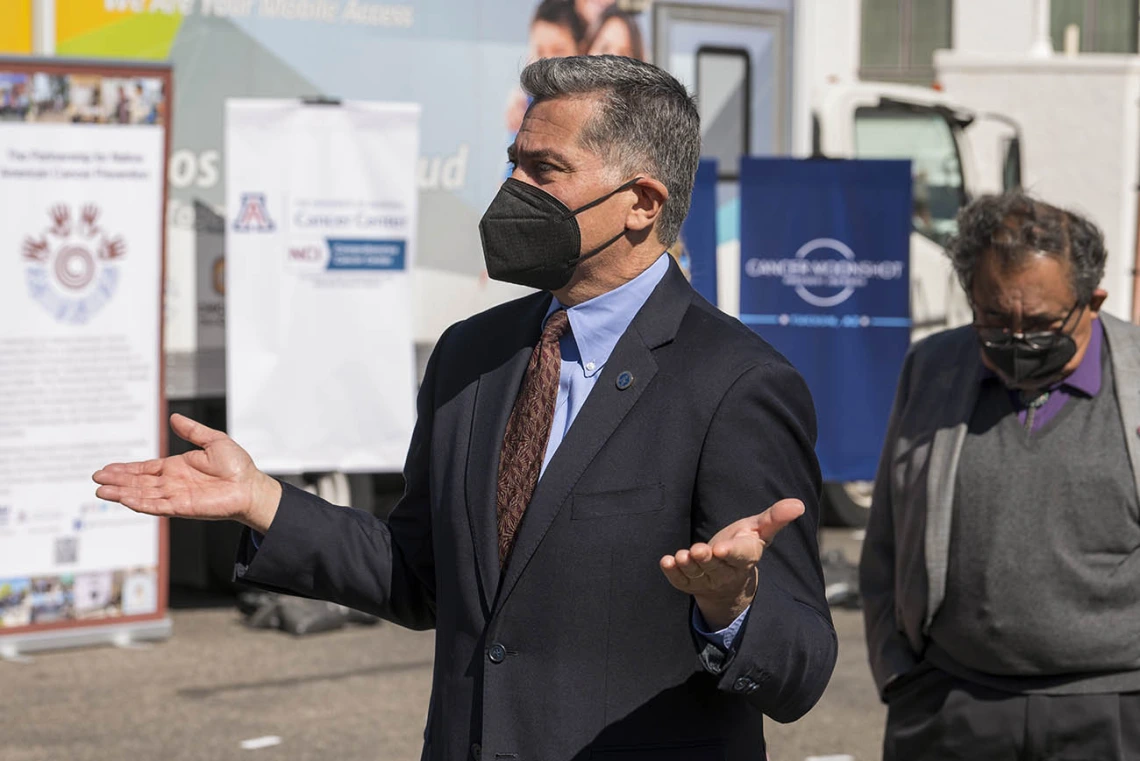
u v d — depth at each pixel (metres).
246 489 2.17
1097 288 2.87
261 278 6.68
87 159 6.18
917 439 2.98
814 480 2.12
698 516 2.03
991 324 2.84
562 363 2.18
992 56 11.86
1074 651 2.77
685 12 8.23
